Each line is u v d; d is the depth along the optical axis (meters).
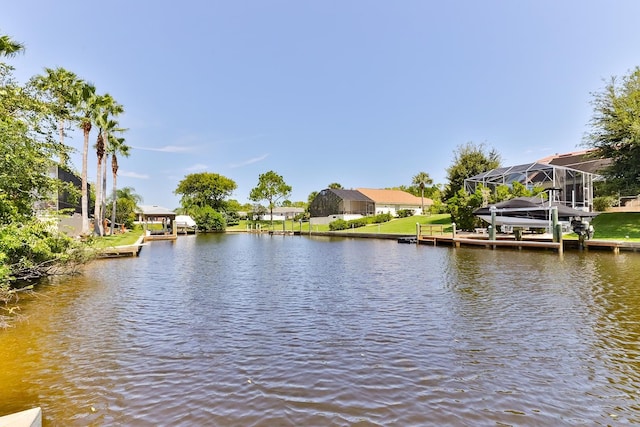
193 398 5.14
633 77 30.14
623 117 28.83
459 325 8.34
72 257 14.77
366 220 60.97
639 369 5.97
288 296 11.62
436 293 11.80
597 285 12.62
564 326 8.19
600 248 23.78
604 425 4.45
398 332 7.90
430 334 7.74
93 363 6.38
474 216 37.88
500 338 7.46
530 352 6.73
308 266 19.23
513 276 14.83
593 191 36.00
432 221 52.28
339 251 28.39
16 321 8.95
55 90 14.02
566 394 5.20
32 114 12.70
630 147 29.80
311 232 59.28
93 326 8.51
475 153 52.75
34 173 12.01
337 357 6.57
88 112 28.95
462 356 6.57
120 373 5.96
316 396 5.18
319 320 8.88
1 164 10.41
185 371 6.03
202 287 13.34
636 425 4.45
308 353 6.77
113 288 13.20
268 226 80.75
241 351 6.89
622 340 7.27
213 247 34.25
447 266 18.25
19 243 10.58
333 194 74.50
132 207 65.19
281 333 7.92
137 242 32.59
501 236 30.89
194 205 81.06
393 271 16.89
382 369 6.05
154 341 7.47
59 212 14.01
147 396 5.20
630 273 14.95
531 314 9.17
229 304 10.60
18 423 3.83
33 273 13.08
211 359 6.53
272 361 6.41
